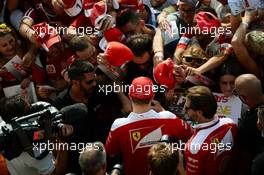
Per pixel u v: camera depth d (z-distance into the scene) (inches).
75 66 508.1
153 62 549.6
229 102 521.3
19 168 454.0
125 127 447.8
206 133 438.9
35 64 601.0
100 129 524.1
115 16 569.3
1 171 475.5
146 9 632.4
